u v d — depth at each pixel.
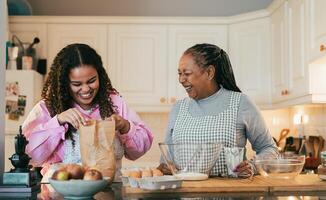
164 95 3.89
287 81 3.17
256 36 3.72
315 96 2.70
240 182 1.55
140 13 4.23
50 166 1.66
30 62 3.65
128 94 3.89
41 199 1.32
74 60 1.67
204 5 4.25
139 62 3.89
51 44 3.86
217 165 1.80
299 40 2.88
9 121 3.51
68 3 4.21
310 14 2.66
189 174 1.59
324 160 1.64
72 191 1.27
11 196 1.35
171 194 1.42
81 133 1.48
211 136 1.88
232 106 1.92
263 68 3.69
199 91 1.94
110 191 1.47
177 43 3.88
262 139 1.97
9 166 3.50
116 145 1.70
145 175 1.53
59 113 1.74
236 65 3.82
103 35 3.87
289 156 1.76
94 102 1.79
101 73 1.78
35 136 1.65
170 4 4.24
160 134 4.19
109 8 4.23
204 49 1.93
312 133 3.45
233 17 3.82
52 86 1.75
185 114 1.98
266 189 1.46
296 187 1.48
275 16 3.50
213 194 1.43
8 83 3.53
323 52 2.39
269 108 3.67
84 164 1.47
